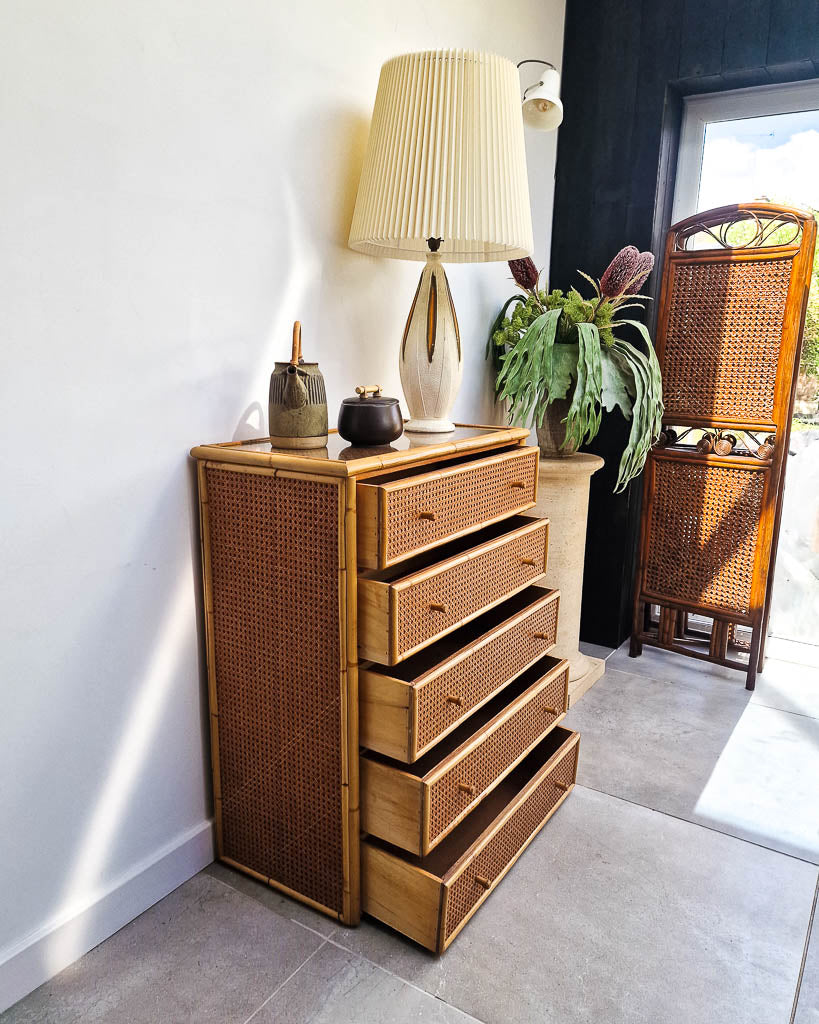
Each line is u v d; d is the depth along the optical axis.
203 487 1.40
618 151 2.52
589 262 2.65
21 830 1.21
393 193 1.50
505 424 2.62
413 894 1.32
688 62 2.36
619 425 2.61
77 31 1.11
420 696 1.26
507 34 2.25
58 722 1.24
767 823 1.72
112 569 1.29
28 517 1.15
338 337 1.76
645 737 2.11
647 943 1.37
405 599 1.25
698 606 2.53
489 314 2.41
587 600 2.80
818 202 2.45
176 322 1.34
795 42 2.19
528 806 1.60
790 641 2.76
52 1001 1.22
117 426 1.27
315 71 1.57
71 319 1.17
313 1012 1.21
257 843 1.50
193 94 1.31
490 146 1.50
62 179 1.12
